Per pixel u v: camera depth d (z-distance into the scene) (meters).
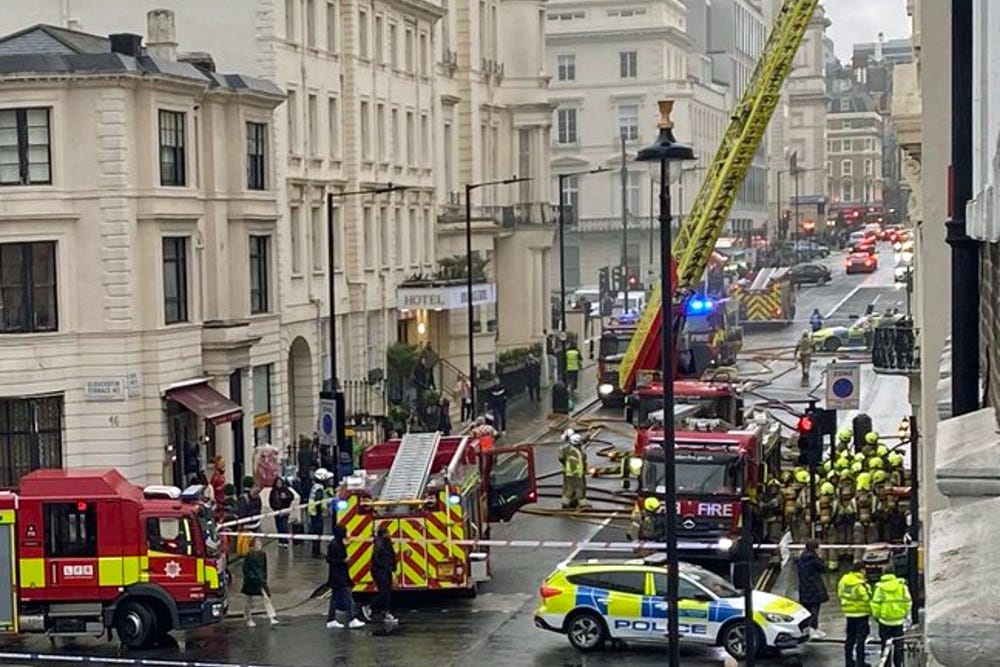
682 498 37.22
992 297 9.66
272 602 34.84
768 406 64.00
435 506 33.53
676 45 149.62
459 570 33.66
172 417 47.66
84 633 30.59
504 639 30.83
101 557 30.41
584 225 146.00
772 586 35.88
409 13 74.00
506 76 90.56
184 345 47.84
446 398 66.56
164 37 50.81
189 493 31.00
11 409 44.66
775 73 48.44
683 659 29.22
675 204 144.50
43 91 44.75
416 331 73.81
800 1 48.09
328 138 63.53
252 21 56.94
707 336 72.88
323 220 62.12
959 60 13.54
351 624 32.19
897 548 30.75
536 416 69.06
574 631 29.70
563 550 40.50
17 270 44.94
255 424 52.88
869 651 28.31
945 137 23.56
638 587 29.42
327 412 44.91
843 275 157.38
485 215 83.19
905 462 45.94
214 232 50.50
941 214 23.70
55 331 45.09
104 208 45.25
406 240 73.19
